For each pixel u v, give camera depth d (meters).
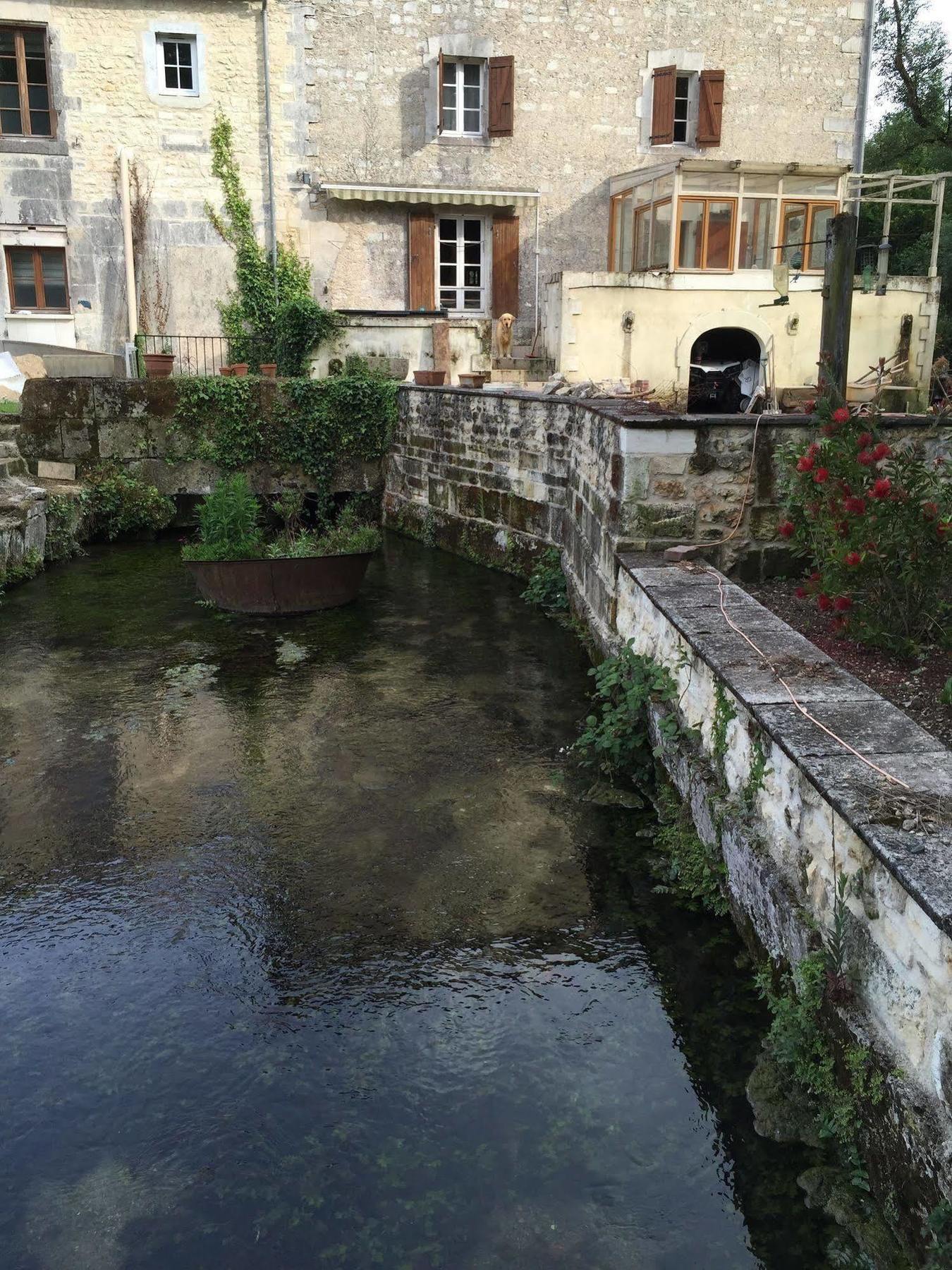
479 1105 3.10
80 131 15.57
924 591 4.48
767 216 15.63
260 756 5.73
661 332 15.31
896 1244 2.54
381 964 3.80
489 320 15.88
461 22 16.31
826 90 17.53
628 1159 2.90
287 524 9.98
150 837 4.79
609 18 16.73
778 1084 3.12
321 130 16.25
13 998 3.61
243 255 16.30
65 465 12.34
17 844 4.72
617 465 6.48
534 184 17.08
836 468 4.73
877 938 2.74
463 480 11.24
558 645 7.90
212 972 3.75
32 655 7.61
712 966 3.76
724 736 4.24
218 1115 3.06
